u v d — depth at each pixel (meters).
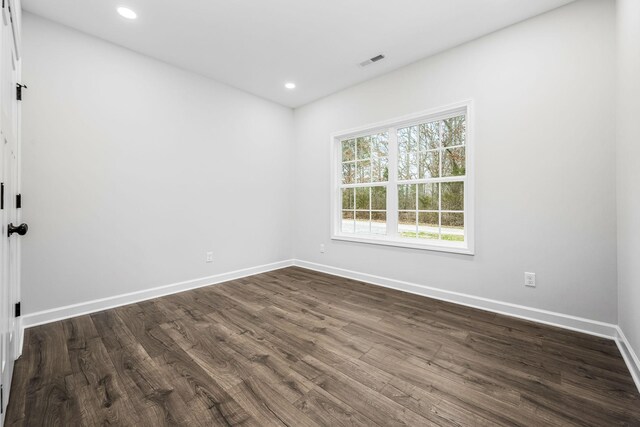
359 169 3.89
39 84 2.35
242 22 2.47
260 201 4.15
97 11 2.31
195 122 3.40
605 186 2.13
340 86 3.78
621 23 1.91
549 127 2.34
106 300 2.73
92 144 2.64
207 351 1.94
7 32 1.38
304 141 4.45
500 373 1.69
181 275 3.29
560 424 1.30
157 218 3.09
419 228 3.29
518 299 2.52
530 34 2.42
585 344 2.03
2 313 1.21
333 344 2.04
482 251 2.71
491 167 2.63
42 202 2.38
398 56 3.04
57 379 1.63
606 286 2.14
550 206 2.35
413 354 1.91
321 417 1.34
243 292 3.25
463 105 2.79
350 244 3.85
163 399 1.47
